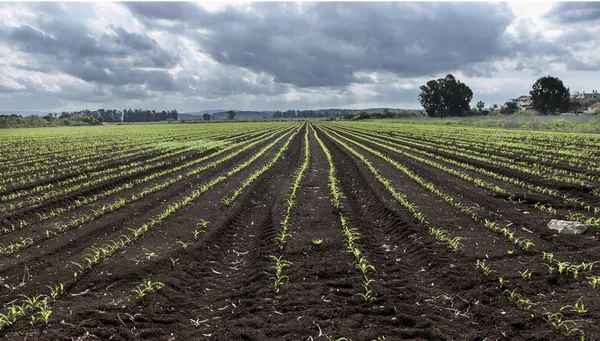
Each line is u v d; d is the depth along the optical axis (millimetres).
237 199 11508
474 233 7652
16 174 16938
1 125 73688
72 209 10523
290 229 8406
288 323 4676
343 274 6055
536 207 9359
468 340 4281
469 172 14820
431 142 27562
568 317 4477
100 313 4906
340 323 4668
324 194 11938
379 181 13484
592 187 10953
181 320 4969
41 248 7395
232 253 7613
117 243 7594
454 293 5402
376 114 113812
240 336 4453
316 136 39812
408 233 7938
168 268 6477
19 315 4812
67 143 31781
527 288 5242
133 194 12297
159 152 24078
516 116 55875
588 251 6312
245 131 53062
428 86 98188
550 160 16609
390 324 4652
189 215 9766
